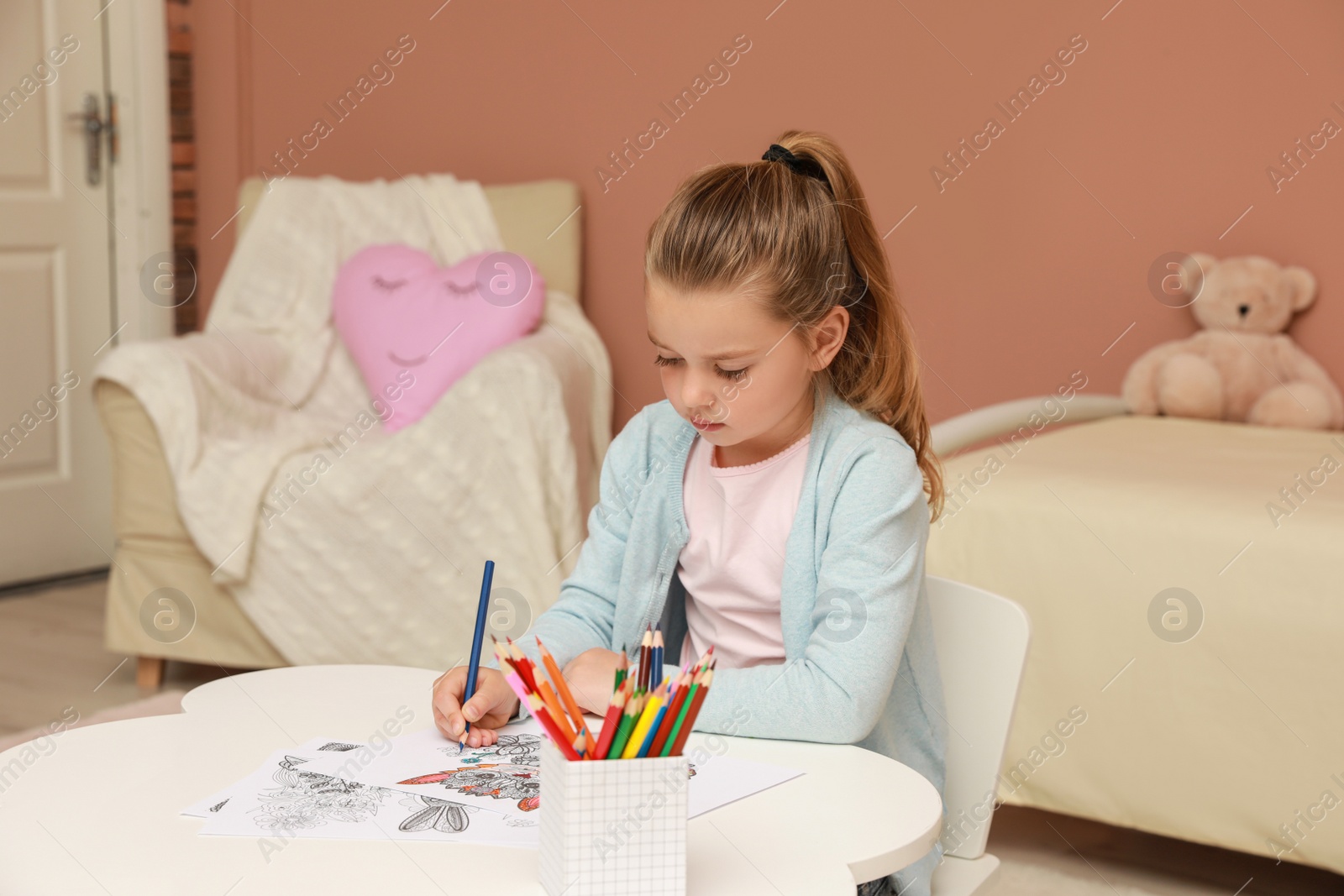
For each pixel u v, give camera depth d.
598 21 2.87
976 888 0.90
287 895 0.56
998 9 2.51
